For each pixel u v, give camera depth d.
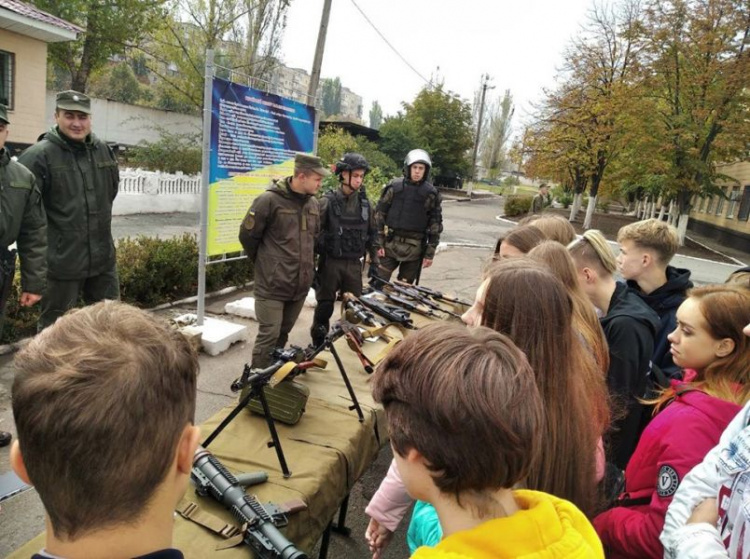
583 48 21.22
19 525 2.40
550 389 1.26
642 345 1.96
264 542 1.38
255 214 3.76
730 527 1.10
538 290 1.32
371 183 12.20
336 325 2.51
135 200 12.52
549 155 22.77
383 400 0.90
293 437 1.98
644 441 1.50
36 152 3.26
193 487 1.60
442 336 0.89
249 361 4.55
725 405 1.41
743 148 16.28
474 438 0.77
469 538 0.78
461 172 39.66
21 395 0.65
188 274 6.08
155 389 0.68
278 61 20.62
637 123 17.11
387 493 1.56
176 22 21.64
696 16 16.17
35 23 12.19
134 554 0.69
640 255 2.52
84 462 0.63
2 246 2.83
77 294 3.62
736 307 1.50
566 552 0.77
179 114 25.30
